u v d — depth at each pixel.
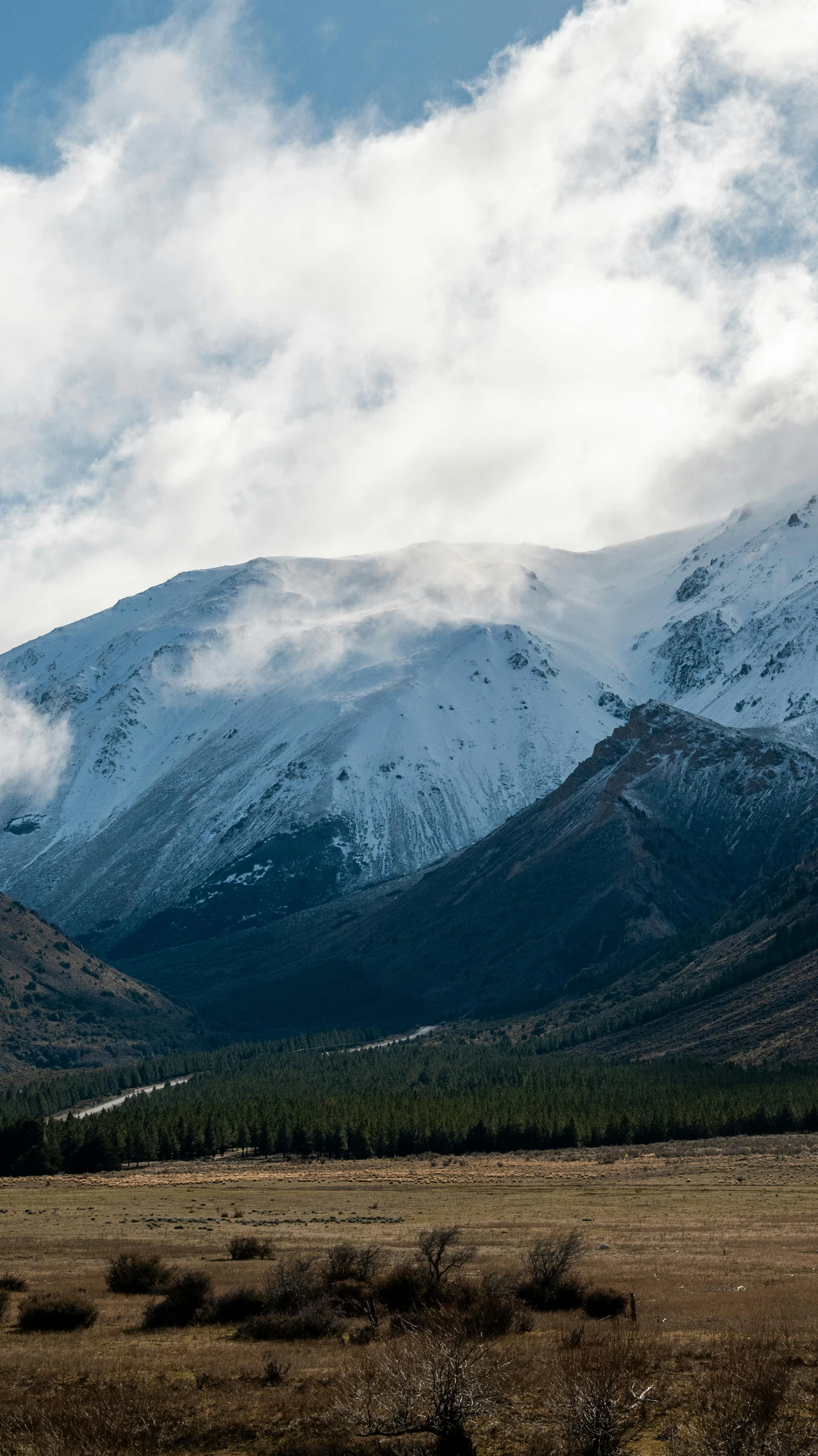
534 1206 105.19
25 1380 38.00
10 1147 173.88
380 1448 29.30
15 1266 71.56
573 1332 39.16
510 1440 29.53
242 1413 32.41
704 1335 39.66
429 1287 49.22
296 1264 53.06
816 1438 27.97
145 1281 59.12
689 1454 27.58
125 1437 30.69
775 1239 74.19
